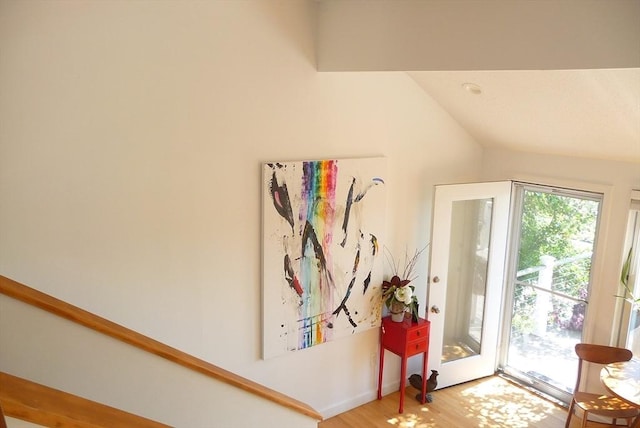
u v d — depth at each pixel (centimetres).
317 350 363
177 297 289
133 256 269
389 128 369
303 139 324
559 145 372
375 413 389
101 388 184
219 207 296
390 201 384
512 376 451
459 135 419
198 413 196
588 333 387
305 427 230
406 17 245
